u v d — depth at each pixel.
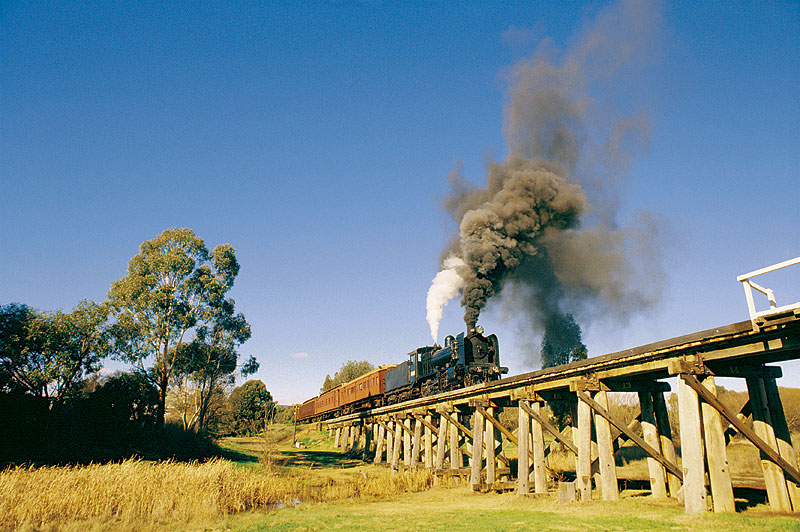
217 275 39.22
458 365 23.19
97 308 31.47
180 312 36.09
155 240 37.25
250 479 18.56
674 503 12.02
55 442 27.05
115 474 16.55
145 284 35.53
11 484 14.48
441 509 15.05
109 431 30.47
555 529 10.30
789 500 10.20
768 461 10.57
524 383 16.45
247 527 12.95
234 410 54.59
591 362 13.28
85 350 30.25
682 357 11.04
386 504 17.19
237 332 39.44
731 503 10.18
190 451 31.52
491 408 19.39
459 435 23.08
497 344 24.03
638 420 14.43
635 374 12.90
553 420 29.03
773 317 8.79
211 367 38.19
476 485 18.41
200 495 16.11
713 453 10.41
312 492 20.14
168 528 13.21
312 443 48.69
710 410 10.55
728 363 11.19
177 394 38.69
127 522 13.59
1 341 26.64
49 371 27.78
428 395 26.98
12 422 25.48
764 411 10.77
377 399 37.09
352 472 28.59
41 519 13.35
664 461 12.65
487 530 10.73
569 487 13.80
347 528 12.13
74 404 30.16
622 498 13.43
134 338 34.31
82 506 14.45
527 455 15.96
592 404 13.29
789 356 10.69
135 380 34.09
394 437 30.59
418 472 22.83
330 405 47.34
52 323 28.97
